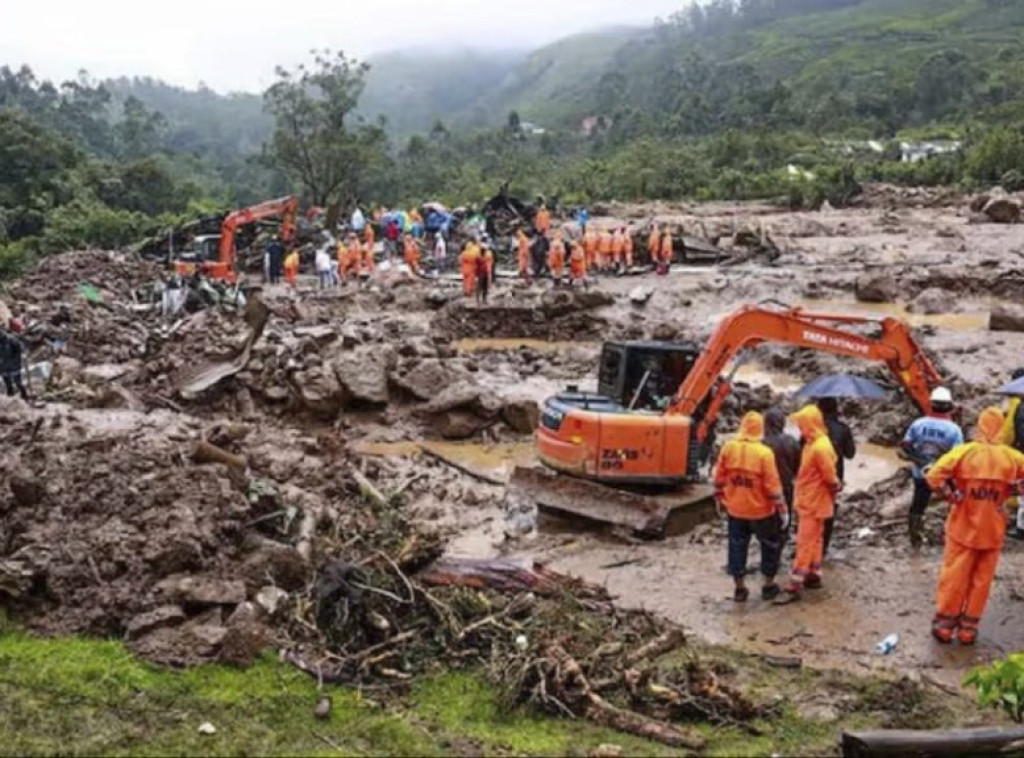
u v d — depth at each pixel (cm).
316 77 5978
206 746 799
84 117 11838
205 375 2027
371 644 952
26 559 1038
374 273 3603
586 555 1258
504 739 815
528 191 7788
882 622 1038
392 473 1639
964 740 770
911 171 7306
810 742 816
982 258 3734
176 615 964
